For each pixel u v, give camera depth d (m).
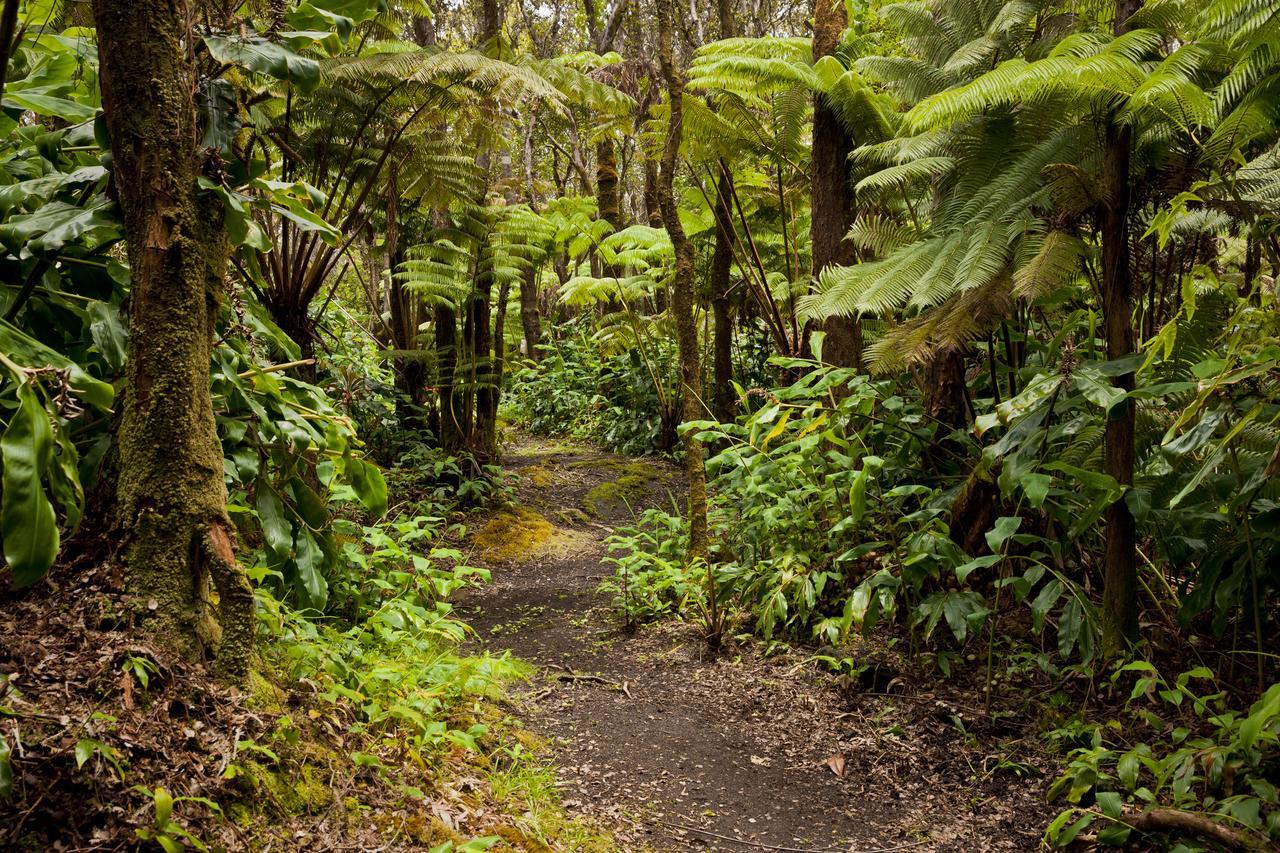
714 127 5.48
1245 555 2.82
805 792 2.77
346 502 5.08
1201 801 2.38
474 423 7.21
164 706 1.87
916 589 3.38
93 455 2.27
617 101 6.46
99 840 1.54
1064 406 3.10
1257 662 2.92
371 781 2.19
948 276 3.27
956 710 3.16
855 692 3.38
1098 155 3.10
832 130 4.81
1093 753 2.45
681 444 8.91
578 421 10.94
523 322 13.24
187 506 2.06
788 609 3.98
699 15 14.31
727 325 7.92
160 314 2.04
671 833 2.51
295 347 3.08
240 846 1.74
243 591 2.14
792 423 3.99
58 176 2.28
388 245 6.82
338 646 2.78
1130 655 2.95
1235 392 2.95
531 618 4.48
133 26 1.98
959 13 4.06
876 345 3.57
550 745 2.98
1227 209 2.89
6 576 2.02
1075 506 3.36
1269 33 2.46
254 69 2.13
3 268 2.34
